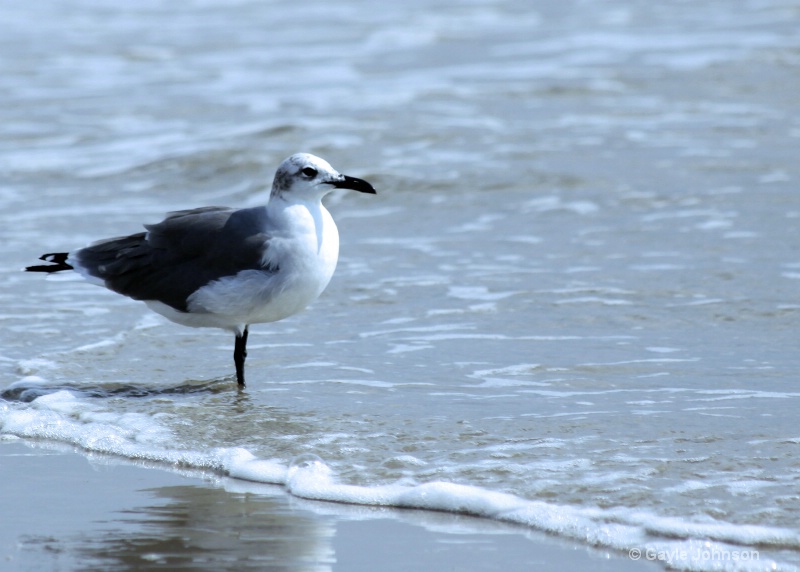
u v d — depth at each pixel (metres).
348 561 8.01
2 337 13.90
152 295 11.94
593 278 15.82
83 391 12.07
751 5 37.03
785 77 28.14
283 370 12.70
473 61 31.33
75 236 18.42
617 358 12.76
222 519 8.80
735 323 13.85
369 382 12.17
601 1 39.19
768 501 8.63
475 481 9.30
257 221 11.77
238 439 10.55
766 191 19.69
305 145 23.50
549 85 28.14
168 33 36.44
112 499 9.26
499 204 19.91
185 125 25.67
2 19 38.66
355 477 9.52
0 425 11.27
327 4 40.50
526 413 11.03
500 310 14.66
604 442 10.12
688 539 8.11
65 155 23.75
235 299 11.61
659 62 30.06
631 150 22.67
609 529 8.31
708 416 10.78
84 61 32.62
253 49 33.84
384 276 16.27
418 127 24.64
